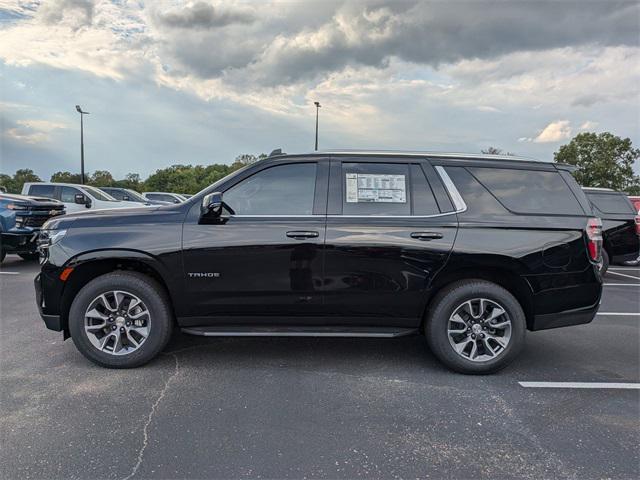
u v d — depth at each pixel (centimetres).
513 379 384
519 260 384
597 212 905
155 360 415
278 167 402
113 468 251
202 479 243
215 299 389
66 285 387
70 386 355
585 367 414
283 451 270
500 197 399
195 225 387
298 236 384
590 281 395
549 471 253
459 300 384
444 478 246
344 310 394
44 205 979
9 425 294
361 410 323
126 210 406
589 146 4625
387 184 399
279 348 455
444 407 330
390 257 386
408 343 478
